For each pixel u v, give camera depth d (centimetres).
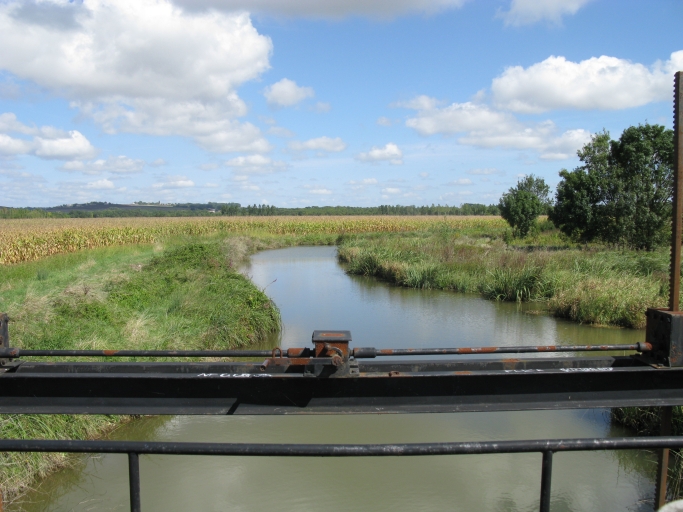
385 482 490
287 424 607
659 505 309
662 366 264
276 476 503
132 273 1307
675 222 268
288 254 2964
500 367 273
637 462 523
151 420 617
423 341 971
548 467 189
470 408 260
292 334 1033
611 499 457
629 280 1226
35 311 817
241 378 256
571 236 2394
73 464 524
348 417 627
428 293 1547
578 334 1026
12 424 485
